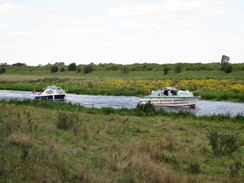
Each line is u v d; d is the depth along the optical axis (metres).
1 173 7.39
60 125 14.84
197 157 10.28
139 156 9.66
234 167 9.07
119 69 107.25
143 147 10.91
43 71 119.50
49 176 7.45
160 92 32.78
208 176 8.50
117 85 57.16
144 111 22.36
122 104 33.19
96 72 105.38
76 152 10.15
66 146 10.96
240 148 11.98
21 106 25.52
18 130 12.78
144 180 7.63
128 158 9.49
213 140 11.44
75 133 13.20
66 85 60.62
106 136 13.23
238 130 16.20
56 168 8.17
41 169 7.88
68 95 46.53
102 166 8.82
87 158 9.69
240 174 8.62
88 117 19.58
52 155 9.30
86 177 7.48
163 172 8.10
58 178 7.38
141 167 8.45
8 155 8.94
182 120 19.05
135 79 73.38
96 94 47.88
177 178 7.78
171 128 16.11
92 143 11.80
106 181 7.41
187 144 12.30
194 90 46.81
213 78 65.94
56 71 116.06
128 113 22.06
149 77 82.06
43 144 11.07
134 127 15.80
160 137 13.25
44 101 27.64
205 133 14.88
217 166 9.55
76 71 112.50
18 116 16.81
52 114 19.88
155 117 20.48
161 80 64.06
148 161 9.01
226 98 39.03
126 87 53.62
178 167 9.20
